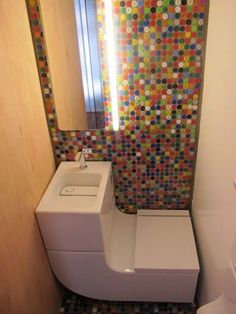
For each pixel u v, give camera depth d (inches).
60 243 57.1
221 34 45.8
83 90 60.4
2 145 40.9
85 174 63.9
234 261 33.3
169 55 56.5
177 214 72.7
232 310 33.6
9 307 42.0
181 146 66.4
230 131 40.9
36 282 53.3
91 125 64.4
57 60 57.5
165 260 60.4
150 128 64.5
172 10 52.4
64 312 67.6
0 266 39.4
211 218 51.9
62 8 52.9
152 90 60.2
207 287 55.4
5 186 41.5
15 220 44.7
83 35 55.1
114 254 64.1
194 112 62.1
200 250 62.2
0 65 41.1
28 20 52.7
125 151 67.7
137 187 73.1
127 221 73.5
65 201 59.2
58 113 62.9
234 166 38.7
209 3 51.4
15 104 45.7
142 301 66.9
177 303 67.7
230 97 41.1
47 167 61.6
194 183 70.1
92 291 65.4
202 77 58.1
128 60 57.4
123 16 53.5
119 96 61.3
